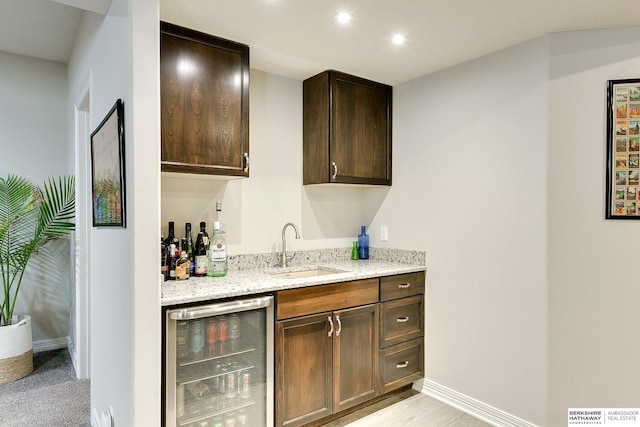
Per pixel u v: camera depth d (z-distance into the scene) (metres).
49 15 2.61
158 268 1.66
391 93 2.98
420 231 2.78
